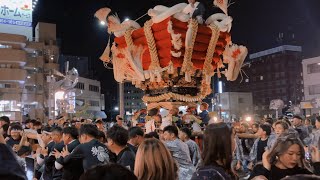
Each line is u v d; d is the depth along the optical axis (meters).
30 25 54.81
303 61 53.78
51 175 6.74
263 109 86.94
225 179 3.61
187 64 8.97
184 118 9.88
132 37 9.38
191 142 8.39
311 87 52.38
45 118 54.00
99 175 1.83
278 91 84.31
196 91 9.87
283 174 4.31
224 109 69.81
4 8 52.41
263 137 8.37
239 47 9.89
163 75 9.45
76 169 5.85
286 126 7.43
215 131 3.90
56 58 57.47
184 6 8.73
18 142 8.64
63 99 34.88
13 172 2.21
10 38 48.16
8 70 47.25
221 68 10.23
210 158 3.88
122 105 16.38
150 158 3.93
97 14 9.68
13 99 48.09
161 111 10.54
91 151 5.78
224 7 9.48
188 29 8.59
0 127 9.34
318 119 9.41
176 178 4.20
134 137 6.71
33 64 54.72
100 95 74.00
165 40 8.88
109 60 10.55
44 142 8.59
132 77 9.94
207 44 9.33
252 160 8.53
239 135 10.44
